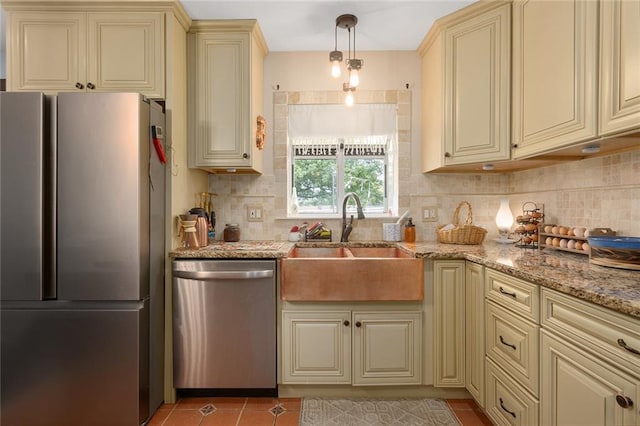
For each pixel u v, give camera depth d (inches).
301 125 98.4
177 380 69.8
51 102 58.9
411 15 78.9
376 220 97.7
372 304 70.4
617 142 51.1
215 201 97.0
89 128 59.3
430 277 70.2
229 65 80.7
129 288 59.9
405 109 97.0
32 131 57.5
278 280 71.1
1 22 80.1
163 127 70.6
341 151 101.5
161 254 69.0
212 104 80.9
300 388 72.7
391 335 70.2
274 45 93.8
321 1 73.5
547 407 44.3
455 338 69.9
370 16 79.3
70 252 59.2
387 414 66.4
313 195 102.4
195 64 80.7
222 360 69.6
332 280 69.0
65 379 59.8
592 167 64.4
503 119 70.2
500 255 65.2
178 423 64.2
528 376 48.3
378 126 98.1
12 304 59.2
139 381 60.8
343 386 72.8
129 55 71.4
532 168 83.8
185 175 79.4
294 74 97.5
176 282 69.6
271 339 69.8
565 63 53.5
